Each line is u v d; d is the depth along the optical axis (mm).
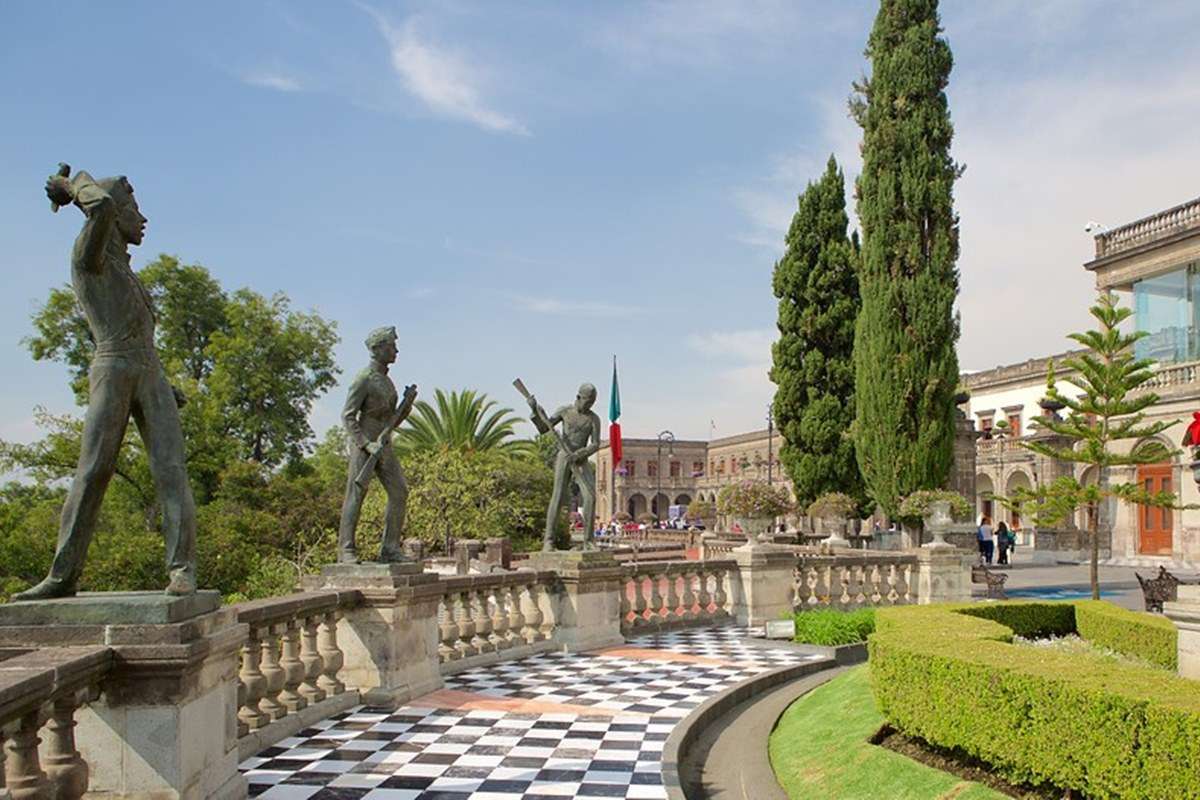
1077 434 18484
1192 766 4348
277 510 30797
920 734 6387
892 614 9078
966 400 27797
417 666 9336
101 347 5078
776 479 64000
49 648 4566
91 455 4980
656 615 14867
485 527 31844
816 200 30938
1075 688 5027
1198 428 7855
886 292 25688
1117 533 32438
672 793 6188
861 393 26391
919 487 25125
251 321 38812
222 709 5402
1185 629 6773
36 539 22641
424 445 40938
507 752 7211
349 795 6117
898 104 26078
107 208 4785
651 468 89000
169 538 5117
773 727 8617
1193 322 29562
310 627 8195
